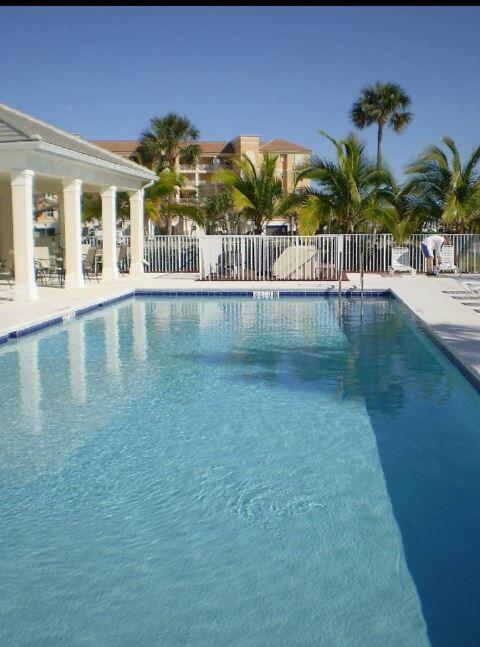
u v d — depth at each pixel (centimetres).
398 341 1112
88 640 318
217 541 414
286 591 357
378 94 4059
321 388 800
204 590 359
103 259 2016
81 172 1725
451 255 2131
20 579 372
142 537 421
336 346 1073
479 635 317
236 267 2148
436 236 2123
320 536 419
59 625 330
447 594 353
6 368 919
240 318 1402
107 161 1761
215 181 2523
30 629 327
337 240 2095
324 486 500
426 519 442
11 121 1478
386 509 458
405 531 425
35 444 602
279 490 493
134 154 5338
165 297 1791
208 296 1800
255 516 449
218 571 379
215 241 2141
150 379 852
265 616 336
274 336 1175
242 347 1070
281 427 648
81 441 609
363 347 1061
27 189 1409
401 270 2177
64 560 392
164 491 493
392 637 317
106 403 738
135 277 2184
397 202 2333
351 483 506
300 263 2130
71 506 468
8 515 454
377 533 423
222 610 341
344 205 2300
